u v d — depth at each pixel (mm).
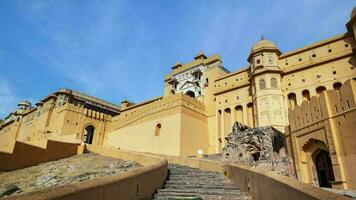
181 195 9430
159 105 36594
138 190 8320
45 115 48594
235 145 22656
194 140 33688
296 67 30922
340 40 29047
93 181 5805
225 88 36969
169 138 32594
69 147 25484
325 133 18281
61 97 47969
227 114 36094
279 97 30016
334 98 18219
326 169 19047
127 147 38531
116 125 44312
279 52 32906
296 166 20531
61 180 15398
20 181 16328
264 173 7898
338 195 4520
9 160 20344
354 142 16141
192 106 35656
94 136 44250
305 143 20109
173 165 18188
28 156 21750
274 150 20688
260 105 30406
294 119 21906
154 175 10102
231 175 12391
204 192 9750
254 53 33250
